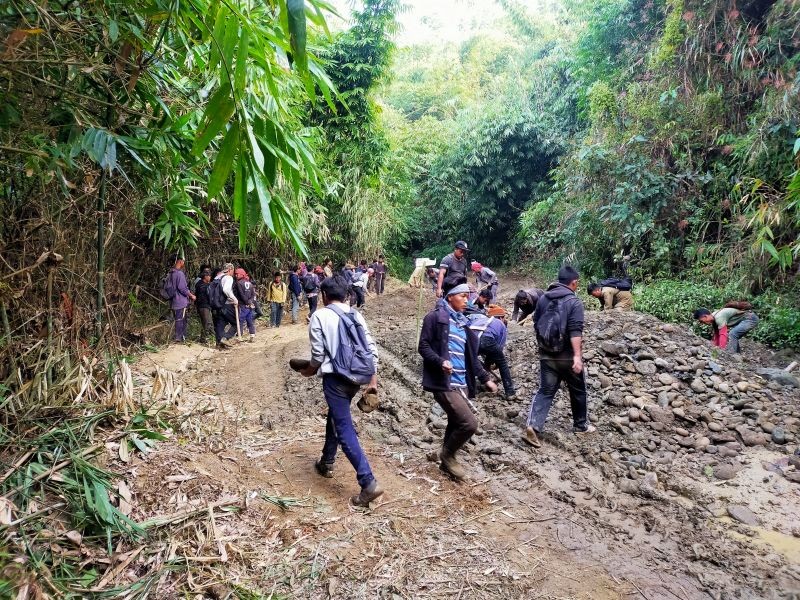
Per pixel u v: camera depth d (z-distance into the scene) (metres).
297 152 2.92
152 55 3.00
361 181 17.00
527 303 8.03
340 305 3.74
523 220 15.98
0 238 3.75
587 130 15.54
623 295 8.04
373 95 17.56
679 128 10.62
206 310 9.51
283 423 5.19
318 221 14.25
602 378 5.59
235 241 12.60
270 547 3.09
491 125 20.89
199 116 4.36
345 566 2.95
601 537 3.36
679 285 10.00
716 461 4.27
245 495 3.61
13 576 2.37
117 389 4.27
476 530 3.40
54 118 3.30
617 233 11.51
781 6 8.51
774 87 8.61
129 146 3.37
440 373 3.95
